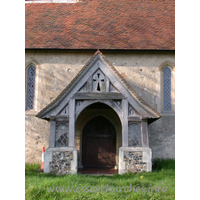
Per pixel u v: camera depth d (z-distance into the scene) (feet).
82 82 30.76
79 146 37.86
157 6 46.83
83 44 38.78
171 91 39.47
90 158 38.70
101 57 30.89
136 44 38.96
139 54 39.45
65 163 29.94
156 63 39.42
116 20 43.73
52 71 39.17
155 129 38.34
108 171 35.29
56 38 40.06
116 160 37.96
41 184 23.94
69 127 30.42
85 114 38.27
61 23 43.34
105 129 39.06
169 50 38.45
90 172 34.37
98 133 39.04
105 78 30.86
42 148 37.78
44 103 38.75
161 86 39.17
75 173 29.71
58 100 30.42
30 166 34.78
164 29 42.01
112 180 27.40
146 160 30.09
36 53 39.40
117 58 39.27
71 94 30.68
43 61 39.34
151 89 39.04
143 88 39.01
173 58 39.45
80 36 40.42
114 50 38.37
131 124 30.83
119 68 39.11
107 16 44.60
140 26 42.57
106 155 38.55
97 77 30.91
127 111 30.68
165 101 39.55
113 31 41.42
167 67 39.86
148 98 38.91
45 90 38.96
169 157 37.96
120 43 39.04
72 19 44.14
